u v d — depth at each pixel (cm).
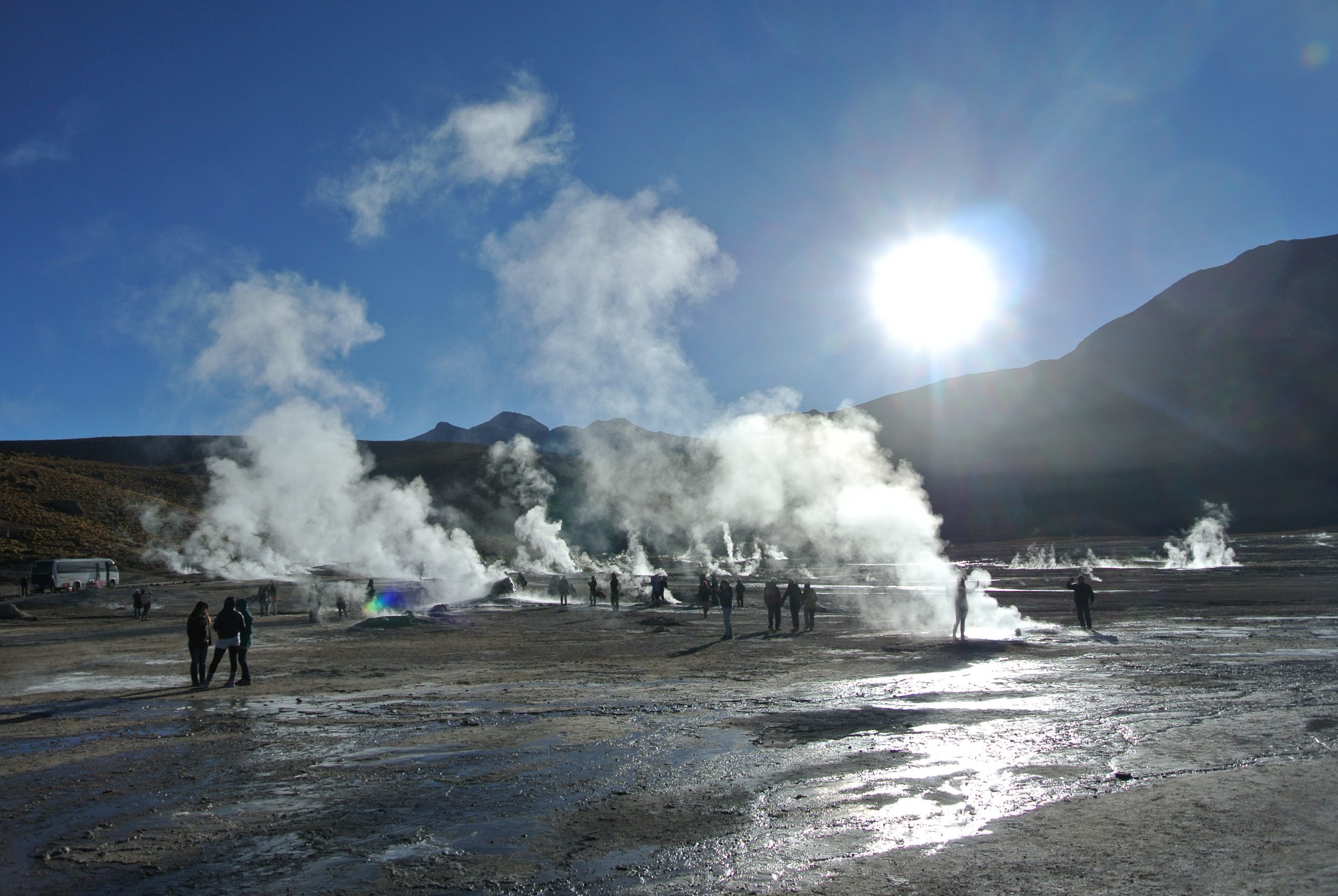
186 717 1250
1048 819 679
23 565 5838
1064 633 2264
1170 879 540
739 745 991
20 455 10269
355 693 1465
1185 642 1970
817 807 736
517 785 838
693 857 621
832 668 1673
